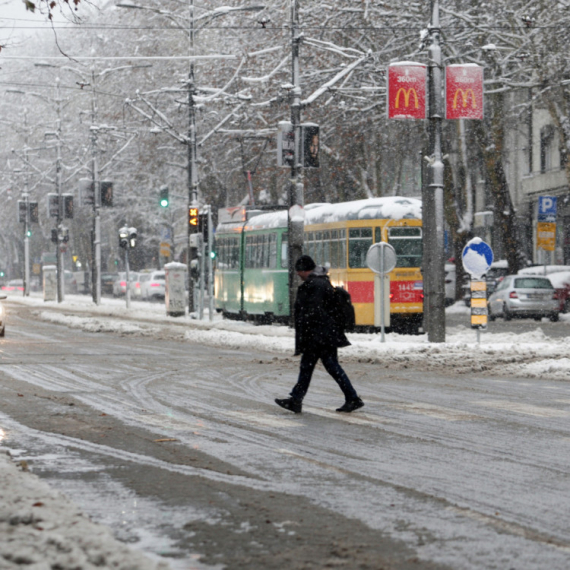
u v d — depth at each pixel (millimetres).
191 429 17766
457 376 28203
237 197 96000
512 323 57812
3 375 28094
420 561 9148
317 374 28828
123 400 22281
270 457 14812
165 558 9227
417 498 11898
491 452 15250
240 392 24016
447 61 63188
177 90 68000
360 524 10570
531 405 21312
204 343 42938
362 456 14906
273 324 60250
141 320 65812
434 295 37531
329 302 20078
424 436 16938
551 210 56562
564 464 14234
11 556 8391
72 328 54000
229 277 65188
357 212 48969
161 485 12656
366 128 71000
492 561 9164
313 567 8953
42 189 134125
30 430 17578
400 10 63625
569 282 63938
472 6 62969
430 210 37688
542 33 56531
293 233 48688
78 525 9648
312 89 70500
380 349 34125
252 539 9945
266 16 73812
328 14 67562
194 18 67250
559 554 9430
